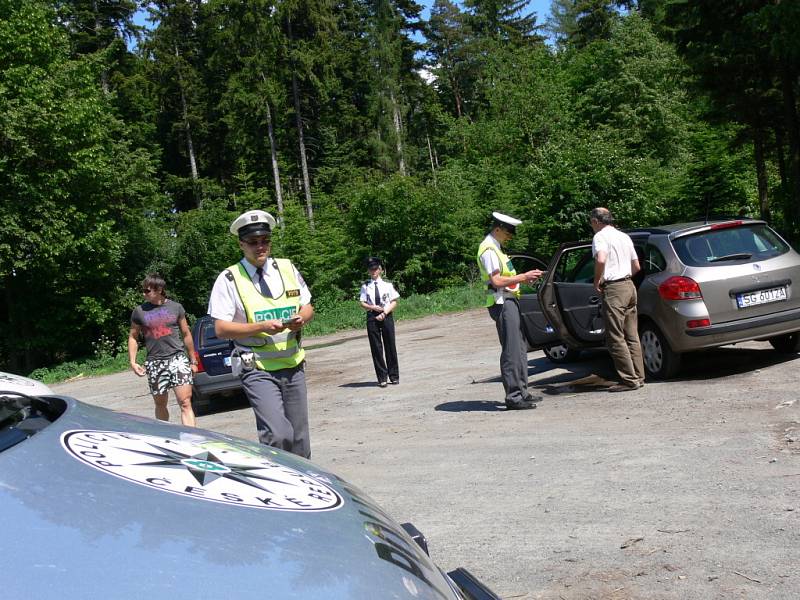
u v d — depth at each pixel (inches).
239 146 1787.6
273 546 56.6
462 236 1288.1
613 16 2288.4
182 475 67.7
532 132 1608.0
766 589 127.5
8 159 995.9
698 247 314.0
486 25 2568.9
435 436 278.2
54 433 69.8
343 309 1105.4
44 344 1133.1
